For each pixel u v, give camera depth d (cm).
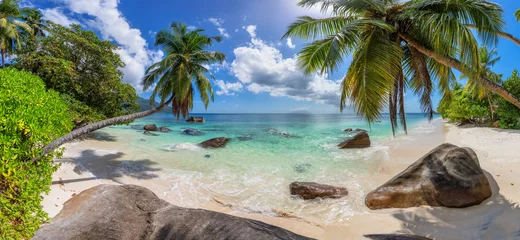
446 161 629
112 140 1614
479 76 629
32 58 1405
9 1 2223
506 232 441
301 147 1534
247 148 1500
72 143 1352
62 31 1527
